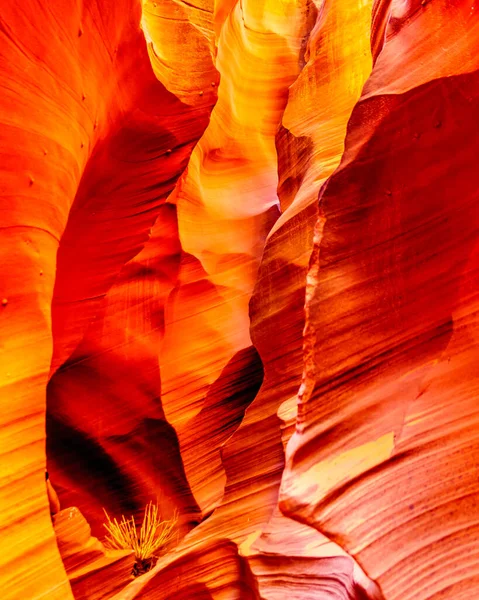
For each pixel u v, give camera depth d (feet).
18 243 9.19
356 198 7.29
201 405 20.11
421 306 7.12
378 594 6.35
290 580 11.02
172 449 19.89
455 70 6.59
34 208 9.55
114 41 11.57
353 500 6.48
